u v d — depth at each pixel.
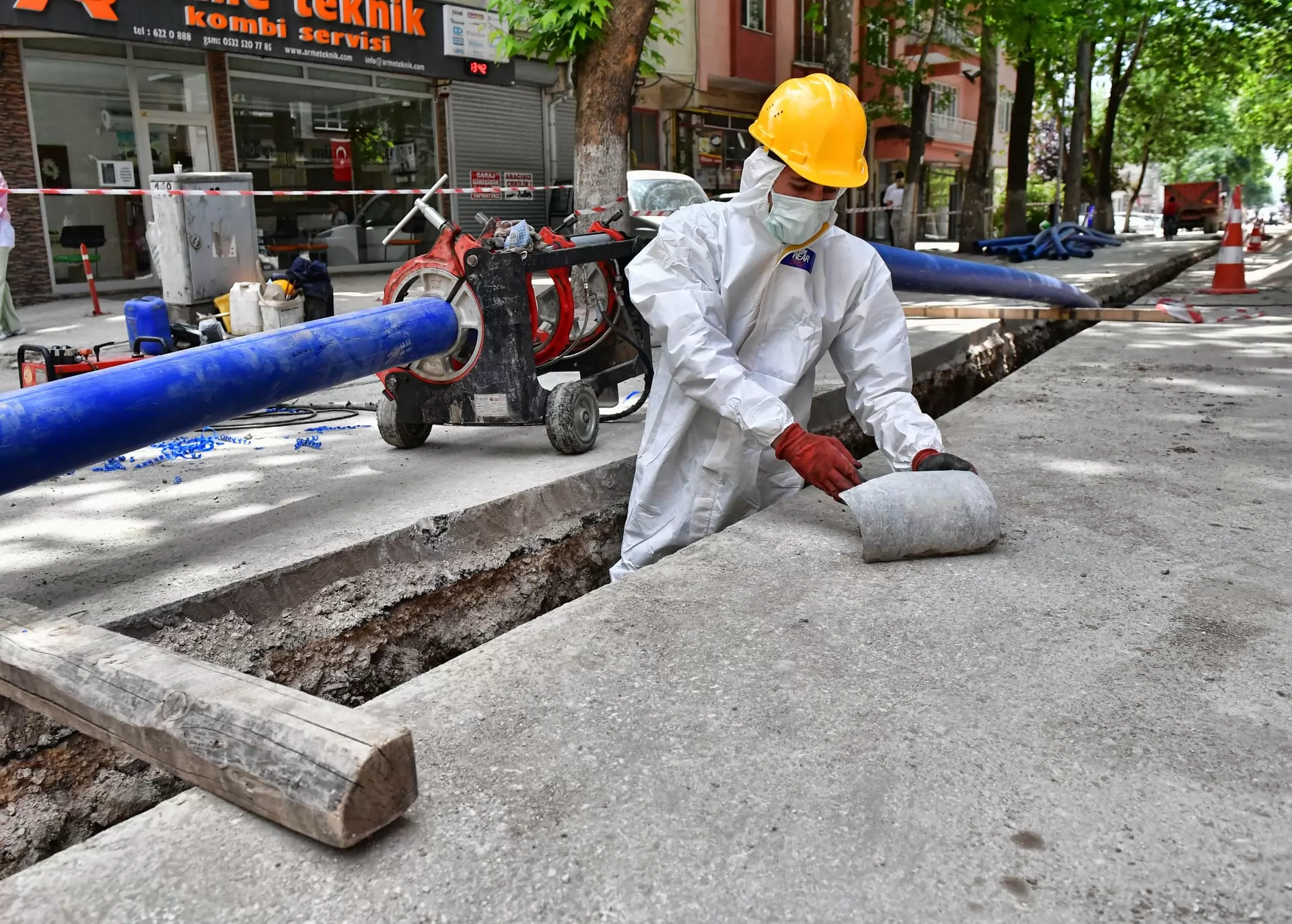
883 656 2.05
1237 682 1.92
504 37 8.13
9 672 1.88
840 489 2.67
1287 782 1.59
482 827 1.50
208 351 2.79
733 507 3.34
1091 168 33.00
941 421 4.33
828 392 5.18
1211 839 1.45
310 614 2.74
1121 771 1.62
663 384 3.36
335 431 4.61
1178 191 34.66
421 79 15.22
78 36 11.36
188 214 6.63
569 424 3.90
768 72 20.70
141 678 1.70
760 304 3.06
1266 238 25.50
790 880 1.37
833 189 2.76
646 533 3.45
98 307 10.03
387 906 1.34
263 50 12.41
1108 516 2.96
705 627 2.21
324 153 14.30
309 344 3.06
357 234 14.93
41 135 11.41
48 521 3.19
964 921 1.29
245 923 1.31
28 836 2.10
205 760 1.54
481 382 3.90
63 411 2.39
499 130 16.39
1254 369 5.41
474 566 3.21
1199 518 2.93
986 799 1.55
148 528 3.09
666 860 1.42
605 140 7.66
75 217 11.84
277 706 1.55
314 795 1.41
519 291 3.79
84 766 2.19
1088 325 9.34
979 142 18.89
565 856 1.43
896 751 1.69
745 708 1.85
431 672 2.01
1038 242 16.12
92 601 2.47
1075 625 2.19
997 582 2.45
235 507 3.30
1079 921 1.29
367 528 3.04
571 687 1.94
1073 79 24.62
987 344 7.46
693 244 2.97
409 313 3.56
